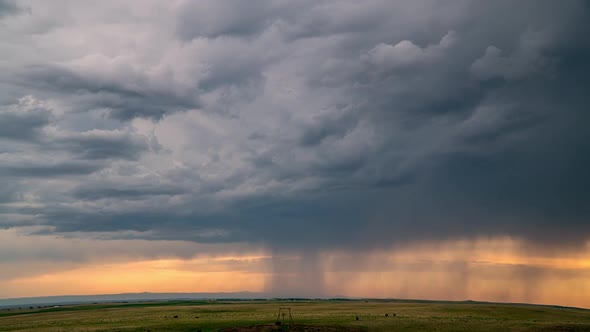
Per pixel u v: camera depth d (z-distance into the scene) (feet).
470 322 352.90
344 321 362.33
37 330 344.69
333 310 499.10
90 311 558.56
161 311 511.81
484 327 326.44
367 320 367.86
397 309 505.66
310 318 387.34
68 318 450.30
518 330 315.37
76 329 341.21
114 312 519.60
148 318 415.03
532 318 407.64
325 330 319.68
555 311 467.11
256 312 476.54
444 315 417.28
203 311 502.79
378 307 559.79
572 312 463.01
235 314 447.01
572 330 317.22
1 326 398.01
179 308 572.10
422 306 563.07
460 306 544.21
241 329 327.67
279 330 323.16
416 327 328.29
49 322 411.13
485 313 442.50
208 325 350.64
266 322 363.15
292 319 380.99
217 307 591.78
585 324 344.69
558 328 322.96
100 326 358.23
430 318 383.45
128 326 350.43
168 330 329.93
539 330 316.19
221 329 330.13
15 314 600.80
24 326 385.09
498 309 482.69
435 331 312.09
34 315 537.65
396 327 328.70
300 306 611.47
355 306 601.21
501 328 322.34
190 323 362.74
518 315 428.56
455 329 318.86
